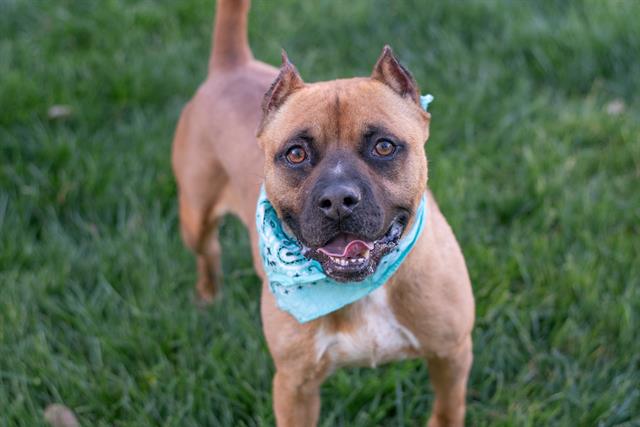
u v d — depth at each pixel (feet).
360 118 2.93
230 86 4.07
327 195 2.80
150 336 4.04
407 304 3.20
